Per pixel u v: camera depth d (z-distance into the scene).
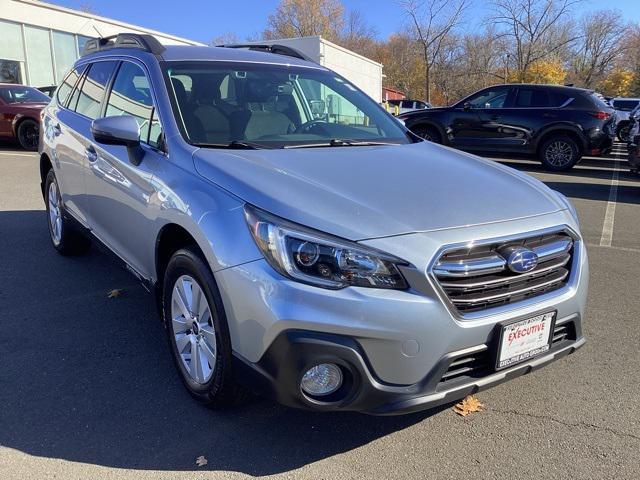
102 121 3.07
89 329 3.76
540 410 2.95
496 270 2.42
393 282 2.24
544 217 2.68
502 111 12.74
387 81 64.75
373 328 2.20
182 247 2.94
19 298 4.25
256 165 2.75
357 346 2.21
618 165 14.48
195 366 2.82
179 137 3.07
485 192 2.76
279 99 3.71
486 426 2.81
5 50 21.06
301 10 62.75
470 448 2.64
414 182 2.76
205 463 2.49
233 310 2.38
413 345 2.25
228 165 2.73
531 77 45.59
